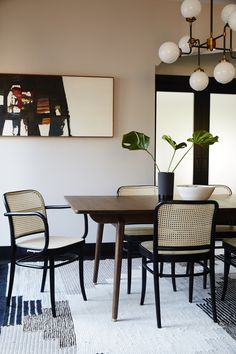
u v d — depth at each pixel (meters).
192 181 4.64
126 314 2.36
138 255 3.79
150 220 2.32
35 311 2.39
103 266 3.43
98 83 3.82
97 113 3.84
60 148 3.82
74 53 3.82
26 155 3.76
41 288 2.74
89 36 3.84
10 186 3.74
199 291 2.79
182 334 2.09
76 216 3.87
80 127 3.81
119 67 3.91
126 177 3.97
